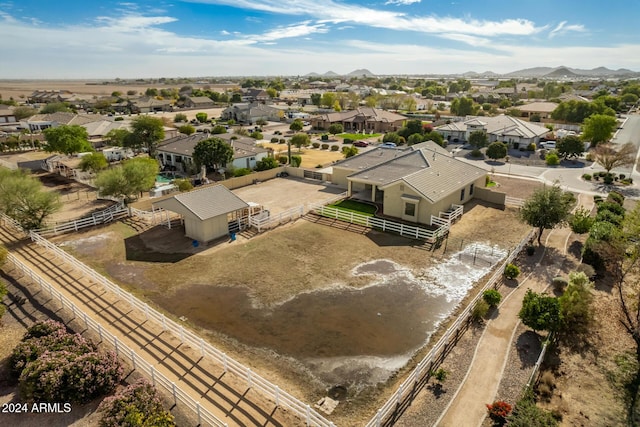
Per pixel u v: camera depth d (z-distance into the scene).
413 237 32.72
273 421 14.91
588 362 18.52
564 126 95.75
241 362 18.36
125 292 22.84
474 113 119.75
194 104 157.62
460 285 25.17
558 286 24.19
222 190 34.72
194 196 32.91
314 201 42.19
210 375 17.34
